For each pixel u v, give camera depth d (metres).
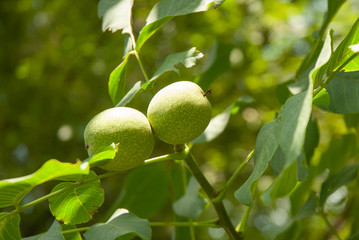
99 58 1.20
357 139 0.60
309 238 0.82
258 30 1.25
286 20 1.24
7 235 0.43
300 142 0.33
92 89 1.20
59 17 1.21
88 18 1.20
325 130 0.99
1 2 1.19
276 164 0.51
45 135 1.18
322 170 0.57
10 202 0.40
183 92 0.44
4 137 1.19
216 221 0.47
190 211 0.56
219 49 0.62
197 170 0.46
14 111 1.21
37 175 0.37
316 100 0.43
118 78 0.50
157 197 0.62
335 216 0.79
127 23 0.52
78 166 0.37
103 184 1.11
